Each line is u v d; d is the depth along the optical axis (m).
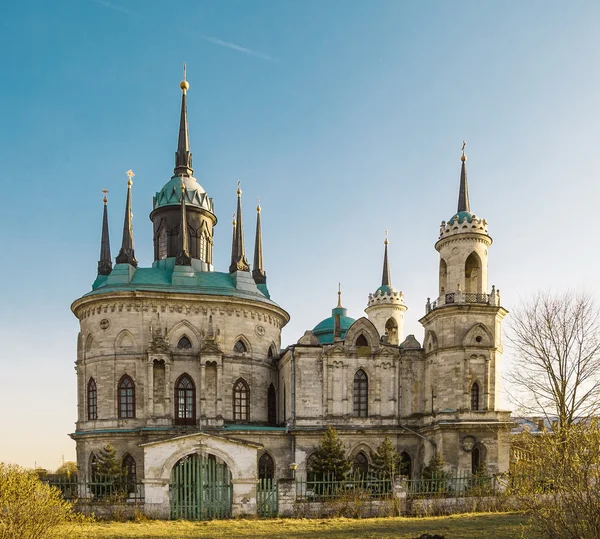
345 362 72.06
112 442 68.75
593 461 27.41
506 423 66.75
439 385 69.75
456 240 71.88
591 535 26.31
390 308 101.25
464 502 50.66
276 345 82.25
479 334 69.69
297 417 70.31
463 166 75.56
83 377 74.69
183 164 89.69
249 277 82.00
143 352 71.88
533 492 31.98
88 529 40.72
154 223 87.06
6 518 29.28
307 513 48.47
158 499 47.72
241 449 49.56
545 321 59.34
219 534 39.09
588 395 56.31
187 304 74.56
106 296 72.38
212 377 72.56
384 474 59.53
